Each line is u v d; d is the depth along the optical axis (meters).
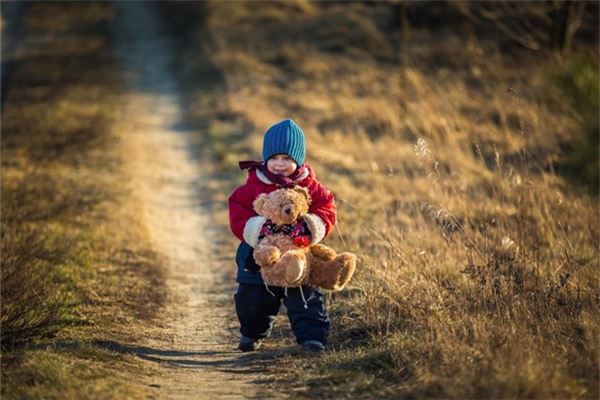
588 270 18.00
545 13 54.06
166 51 77.88
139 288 21.83
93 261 23.72
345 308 17.56
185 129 51.72
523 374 11.61
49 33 86.06
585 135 35.09
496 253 17.58
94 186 34.34
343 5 77.88
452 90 47.44
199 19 80.44
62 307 17.61
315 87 55.78
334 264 14.50
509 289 15.40
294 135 14.57
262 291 14.96
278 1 81.06
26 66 71.06
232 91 57.12
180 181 39.25
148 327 18.06
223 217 32.62
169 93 63.16
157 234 29.75
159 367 14.62
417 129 41.31
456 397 11.44
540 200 22.56
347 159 37.44
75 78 65.81
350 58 62.91
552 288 15.58
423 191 29.61
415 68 56.75
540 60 51.47
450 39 61.56
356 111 46.84
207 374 14.27
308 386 12.94
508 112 41.31
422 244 19.27
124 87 64.62
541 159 34.25
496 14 57.34
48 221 27.34
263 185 14.54
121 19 91.62
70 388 12.13
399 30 66.56
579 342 13.52
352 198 30.38
